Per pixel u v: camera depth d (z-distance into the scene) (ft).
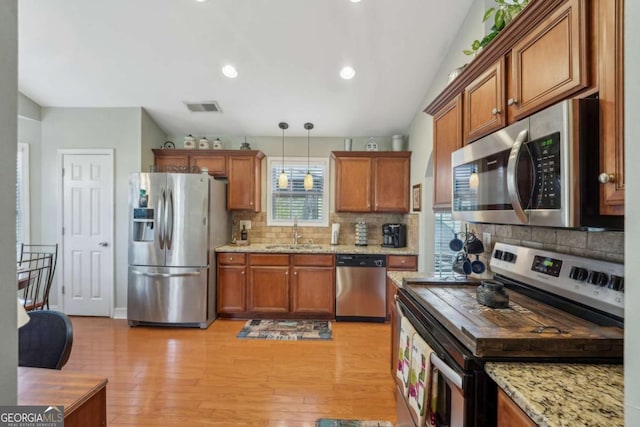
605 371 2.92
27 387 3.48
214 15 8.48
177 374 8.34
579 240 4.16
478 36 7.46
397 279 6.89
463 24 8.36
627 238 1.72
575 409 2.32
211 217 12.28
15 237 2.10
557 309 4.12
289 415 6.75
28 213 12.69
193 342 10.43
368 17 8.41
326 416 6.73
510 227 5.80
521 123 3.88
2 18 2.00
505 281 5.55
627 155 1.75
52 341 4.57
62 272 12.79
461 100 5.98
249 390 7.64
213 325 12.05
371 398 7.40
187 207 11.78
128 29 8.97
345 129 14.01
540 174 3.49
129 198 11.84
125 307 12.76
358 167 13.48
